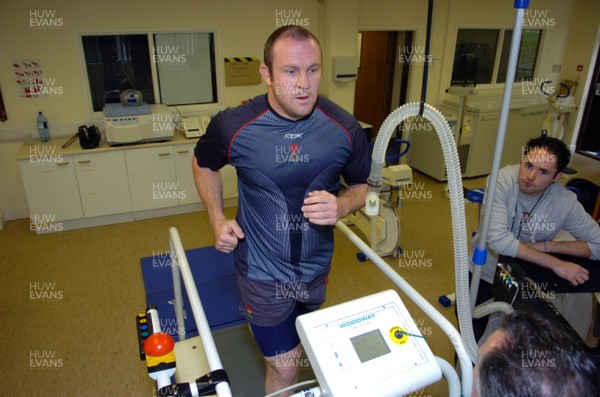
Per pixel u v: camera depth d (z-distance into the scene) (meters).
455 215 1.16
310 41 1.13
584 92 6.11
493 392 0.70
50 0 3.76
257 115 1.31
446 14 5.28
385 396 0.90
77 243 3.87
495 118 5.25
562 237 2.35
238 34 4.46
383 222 3.51
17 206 4.30
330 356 0.92
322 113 1.34
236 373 2.30
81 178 3.92
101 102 4.29
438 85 5.64
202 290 3.02
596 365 0.73
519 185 1.90
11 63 3.82
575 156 6.28
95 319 2.88
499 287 1.68
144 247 3.81
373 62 6.35
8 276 3.37
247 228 1.46
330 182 1.42
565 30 6.04
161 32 4.18
